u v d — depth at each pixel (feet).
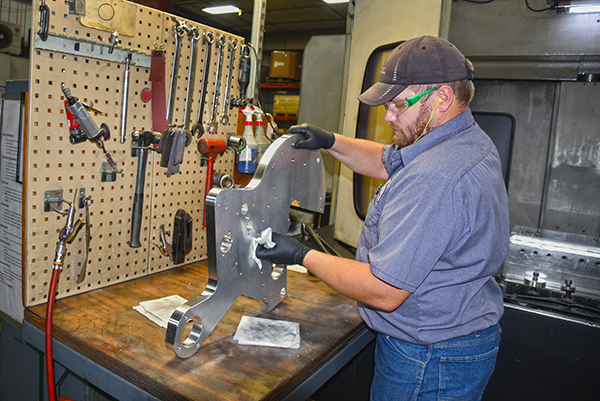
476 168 3.14
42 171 3.73
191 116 4.92
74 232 3.77
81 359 3.32
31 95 3.54
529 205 9.02
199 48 4.79
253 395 2.78
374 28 7.01
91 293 4.26
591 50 7.94
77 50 3.74
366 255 3.82
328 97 10.77
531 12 8.30
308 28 28.55
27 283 3.78
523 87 8.82
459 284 3.29
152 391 2.88
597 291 4.99
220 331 3.71
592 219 8.49
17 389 4.66
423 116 3.36
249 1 24.25
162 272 5.04
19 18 13.73
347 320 4.12
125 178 4.43
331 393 6.89
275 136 5.71
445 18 6.05
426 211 2.87
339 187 8.03
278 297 4.33
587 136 8.34
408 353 3.49
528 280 5.24
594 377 4.71
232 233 3.36
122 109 4.20
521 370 5.07
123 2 4.00
